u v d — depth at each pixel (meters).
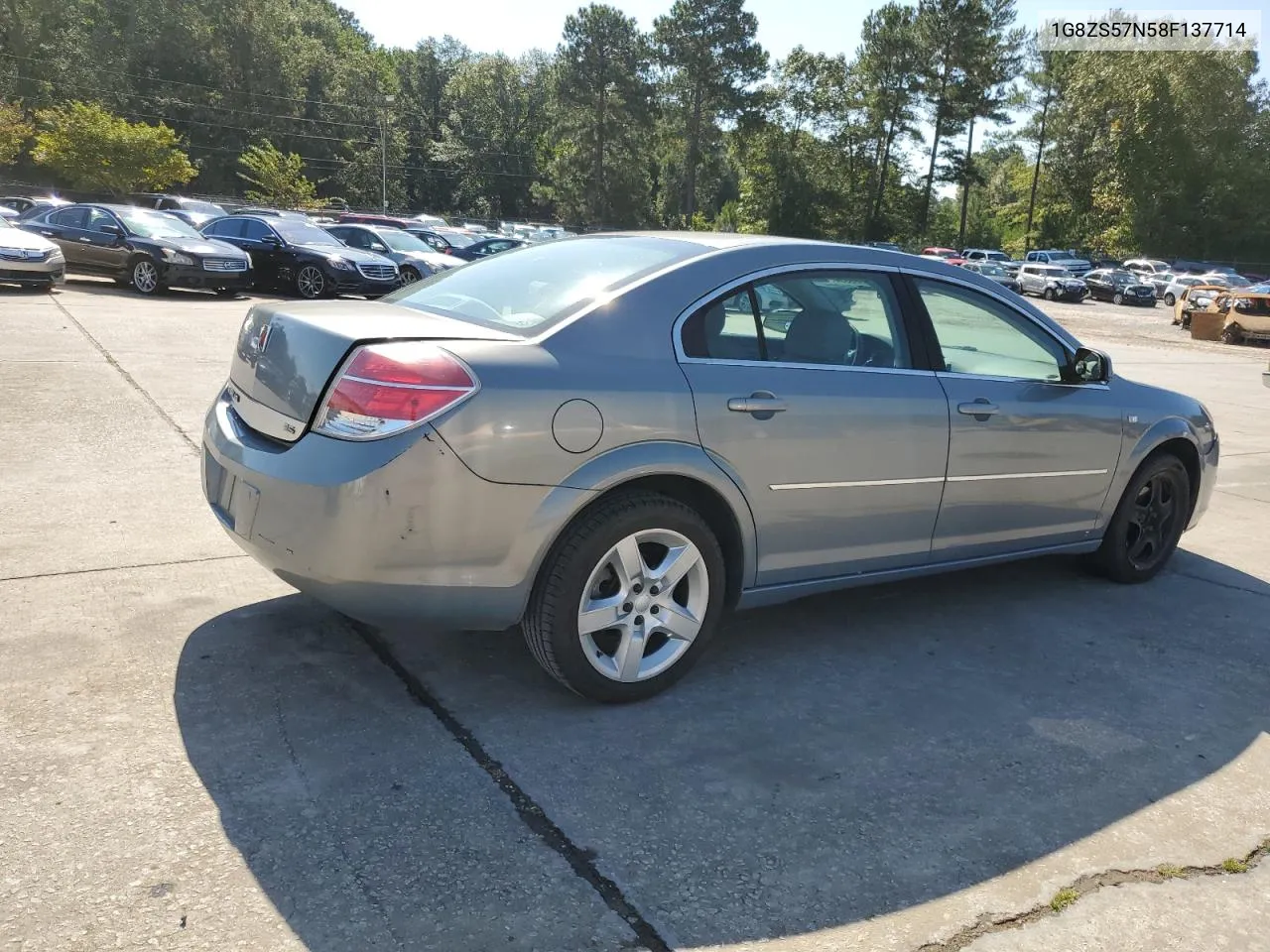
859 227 80.56
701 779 2.87
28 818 2.45
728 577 3.52
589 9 77.94
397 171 98.94
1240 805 2.93
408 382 2.79
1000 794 2.90
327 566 2.85
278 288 19.36
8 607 3.69
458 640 3.73
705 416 3.22
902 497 3.79
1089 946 2.26
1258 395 13.61
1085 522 4.60
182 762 2.75
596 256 3.61
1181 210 63.88
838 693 3.52
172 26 76.94
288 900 2.22
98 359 9.20
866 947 2.21
